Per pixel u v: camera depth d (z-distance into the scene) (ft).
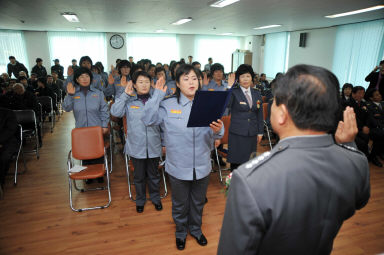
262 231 1.85
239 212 1.89
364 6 17.35
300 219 1.84
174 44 39.99
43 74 28.91
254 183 1.86
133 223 7.66
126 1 16.20
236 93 8.66
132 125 7.65
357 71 25.09
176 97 5.83
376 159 12.24
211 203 8.74
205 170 5.97
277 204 1.80
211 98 4.71
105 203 8.78
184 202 6.26
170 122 5.75
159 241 6.88
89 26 29.45
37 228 7.40
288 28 30.19
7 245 6.70
